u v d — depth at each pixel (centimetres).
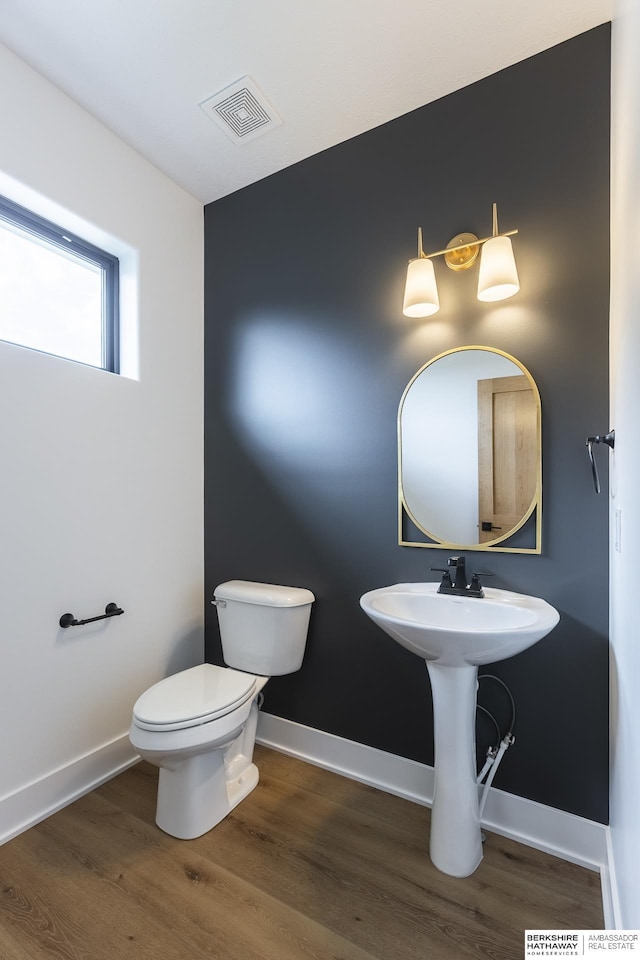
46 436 165
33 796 158
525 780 154
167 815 154
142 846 148
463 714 139
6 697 152
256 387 218
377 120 183
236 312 225
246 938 118
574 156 149
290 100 173
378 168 186
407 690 176
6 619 152
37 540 162
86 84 166
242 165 209
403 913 125
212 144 196
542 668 152
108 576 188
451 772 140
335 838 152
